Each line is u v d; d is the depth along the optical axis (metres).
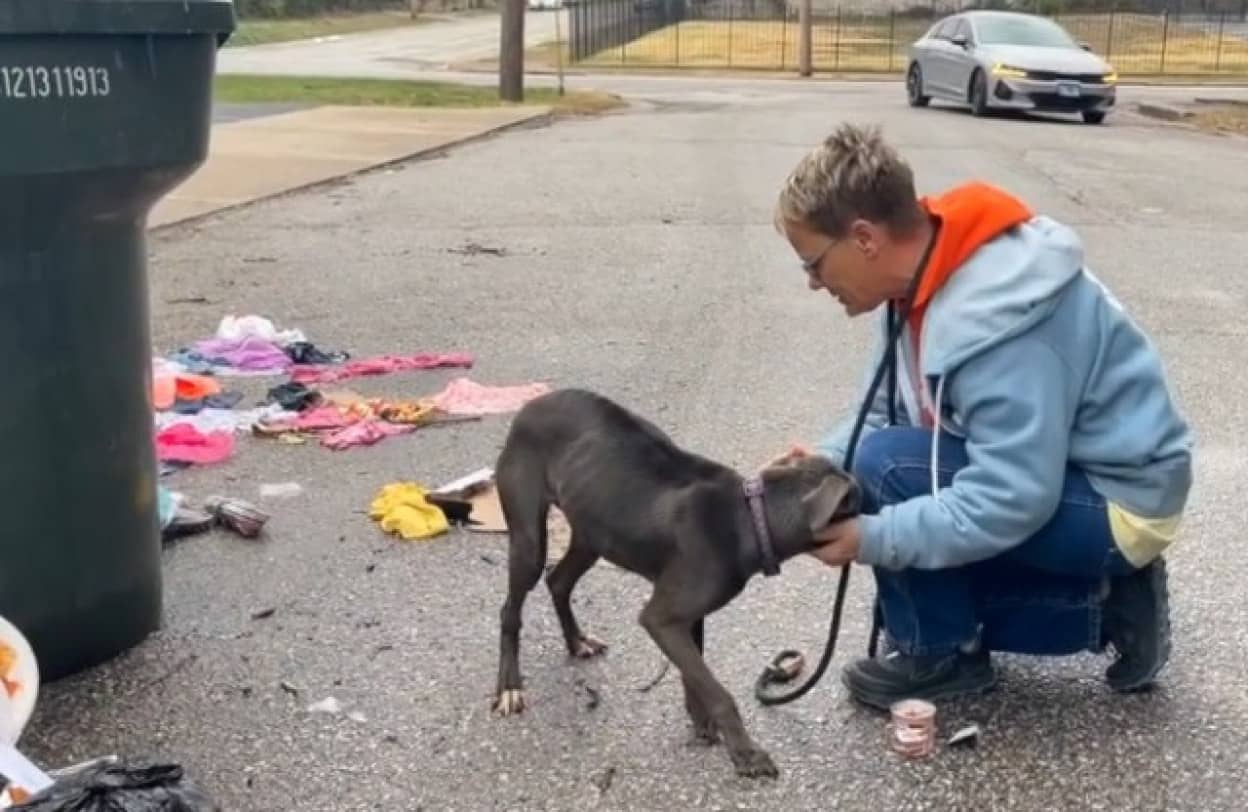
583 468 3.21
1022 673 3.54
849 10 54.97
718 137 17.00
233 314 7.39
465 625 3.81
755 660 3.62
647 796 3.03
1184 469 3.12
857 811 2.98
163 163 3.26
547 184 12.59
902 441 3.20
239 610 3.87
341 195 11.74
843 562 3.11
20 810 2.52
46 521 3.31
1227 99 25.53
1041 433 2.98
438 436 5.39
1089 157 14.97
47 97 3.01
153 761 3.13
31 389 3.21
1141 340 3.12
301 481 4.90
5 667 2.92
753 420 5.59
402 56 40.00
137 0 3.11
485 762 3.16
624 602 3.95
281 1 62.12
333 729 3.28
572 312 7.50
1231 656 3.64
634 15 47.97
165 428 5.27
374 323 7.23
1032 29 21.28
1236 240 9.95
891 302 3.22
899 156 3.08
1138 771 3.12
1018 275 3.00
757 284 8.27
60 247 3.20
